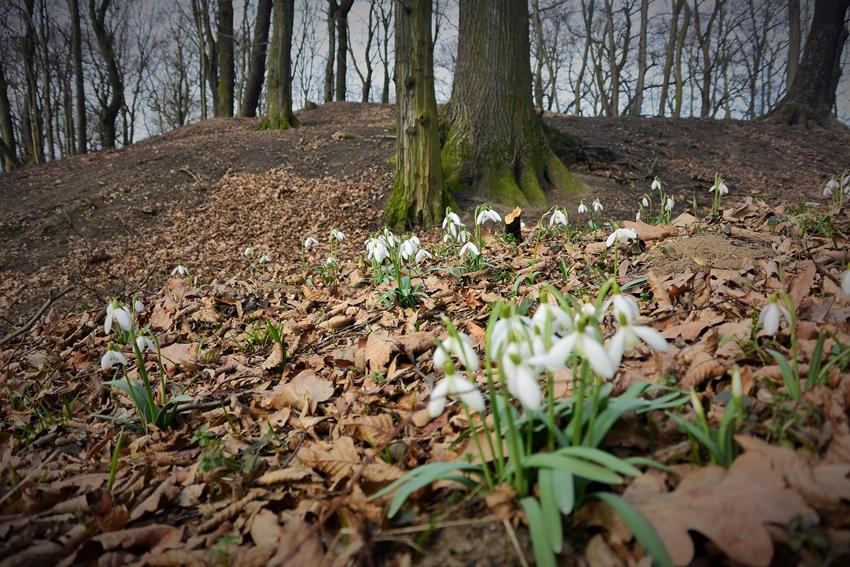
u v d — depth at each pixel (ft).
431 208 29.76
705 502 4.24
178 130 62.80
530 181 32.63
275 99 56.39
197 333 15.72
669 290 10.71
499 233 22.31
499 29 31.99
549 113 63.98
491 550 4.57
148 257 29.91
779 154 46.19
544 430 5.56
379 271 16.67
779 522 3.96
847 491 4.06
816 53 55.16
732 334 7.81
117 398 11.51
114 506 6.92
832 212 16.30
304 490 6.57
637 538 3.89
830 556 3.76
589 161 38.50
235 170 41.37
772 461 4.44
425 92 28.96
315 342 13.48
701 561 4.12
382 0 54.24
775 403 5.39
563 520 4.69
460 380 4.53
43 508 7.07
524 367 4.11
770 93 130.41
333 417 8.72
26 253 31.96
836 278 9.41
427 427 7.65
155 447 8.74
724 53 121.60
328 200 34.78
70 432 10.12
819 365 5.76
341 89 86.58
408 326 12.54
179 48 117.91
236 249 30.14
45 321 20.44
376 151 42.14
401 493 4.90
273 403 9.72
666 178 37.81
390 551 4.92
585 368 4.63
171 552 5.66
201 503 6.91
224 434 9.05
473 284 15.34
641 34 88.48
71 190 40.24
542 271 15.37
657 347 4.30
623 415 5.90
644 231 16.98
